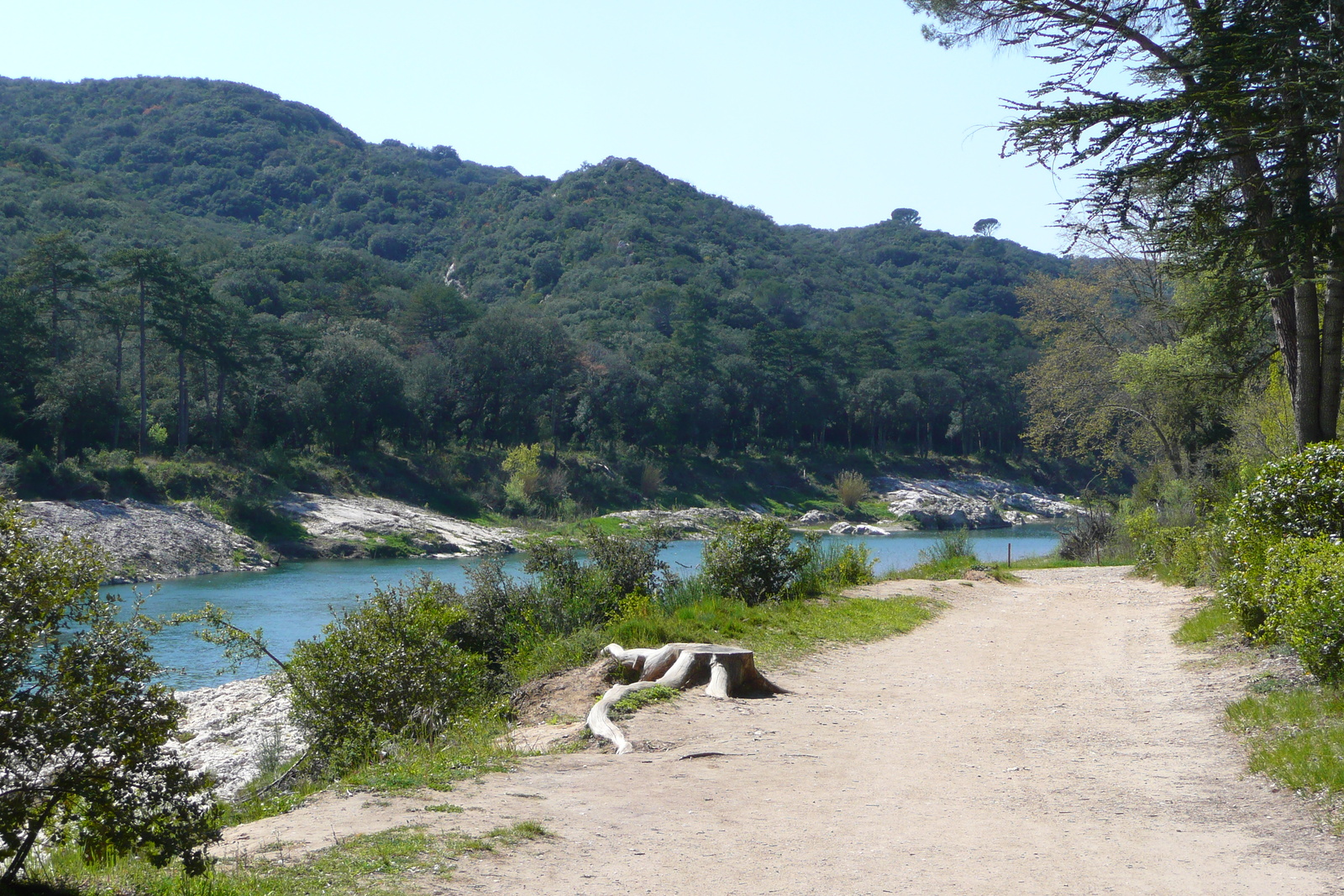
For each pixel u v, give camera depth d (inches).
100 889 192.7
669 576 765.9
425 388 3373.5
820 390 4387.3
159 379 3026.6
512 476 3161.9
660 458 3831.2
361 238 7790.4
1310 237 467.8
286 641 1130.7
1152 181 504.7
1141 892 195.9
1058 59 546.3
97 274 3782.0
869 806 264.7
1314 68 457.4
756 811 258.7
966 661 551.5
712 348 4365.2
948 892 196.4
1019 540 2947.8
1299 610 366.0
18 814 185.3
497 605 667.4
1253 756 297.1
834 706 423.8
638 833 235.5
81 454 2417.6
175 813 202.5
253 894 186.9
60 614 195.3
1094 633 647.1
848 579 931.3
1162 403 1352.1
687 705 411.8
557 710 451.2
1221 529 732.7
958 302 6747.1
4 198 4569.4
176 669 217.9
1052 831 239.5
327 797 280.5
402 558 2343.8
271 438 3058.6
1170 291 1448.1
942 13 567.5
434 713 439.5
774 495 3863.2
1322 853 215.5
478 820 243.6
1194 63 481.7
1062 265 7834.6
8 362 2459.4
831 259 7431.1
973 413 4493.1
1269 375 817.5
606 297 5556.1
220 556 2038.6
